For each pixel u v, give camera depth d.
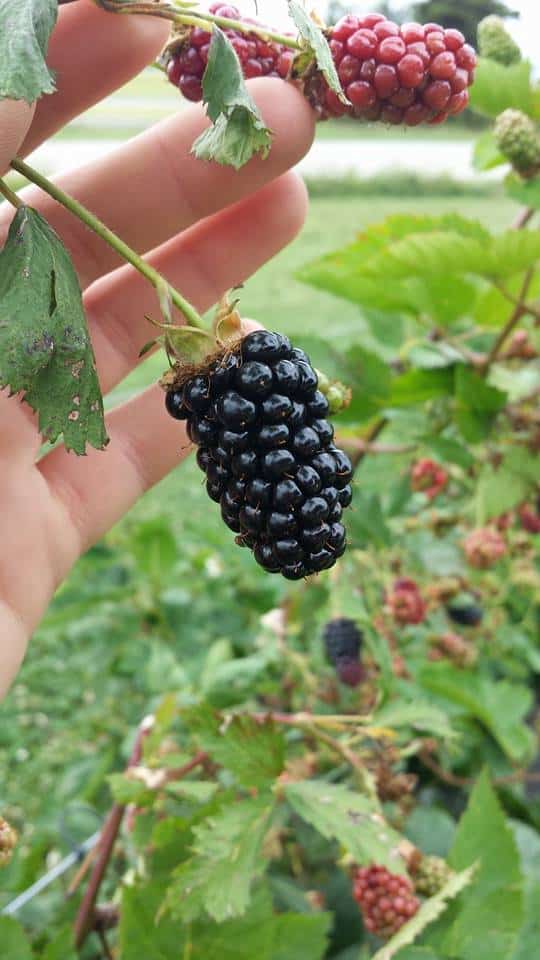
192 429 0.12
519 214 0.25
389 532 0.26
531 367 0.29
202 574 0.38
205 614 0.35
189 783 0.20
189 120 0.16
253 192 0.16
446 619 0.32
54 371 0.12
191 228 0.18
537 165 0.22
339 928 0.24
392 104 0.15
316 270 0.24
